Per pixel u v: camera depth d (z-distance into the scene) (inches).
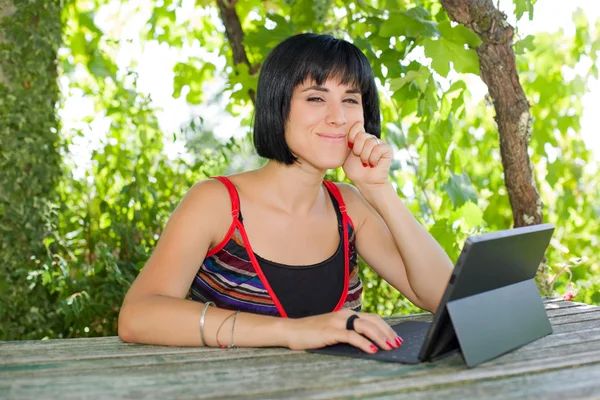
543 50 154.5
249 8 163.5
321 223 72.6
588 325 65.4
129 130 149.4
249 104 164.6
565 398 39.6
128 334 59.5
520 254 54.5
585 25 151.8
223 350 55.7
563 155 166.1
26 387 43.2
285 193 69.8
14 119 126.0
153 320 58.4
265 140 68.8
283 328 55.7
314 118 66.9
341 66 67.5
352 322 54.5
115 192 142.6
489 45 103.5
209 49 180.2
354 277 74.9
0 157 125.2
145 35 179.2
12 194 125.3
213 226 66.9
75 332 125.8
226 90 140.3
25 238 125.4
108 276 123.6
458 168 135.8
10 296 123.3
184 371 47.8
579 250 158.9
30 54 127.7
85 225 132.9
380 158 72.9
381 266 78.5
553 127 157.5
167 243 65.2
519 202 110.3
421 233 74.3
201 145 146.8
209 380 44.8
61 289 125.8
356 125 71.6
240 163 160.6
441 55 104.9
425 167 143.0
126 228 131.2
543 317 60.3
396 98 119.0
